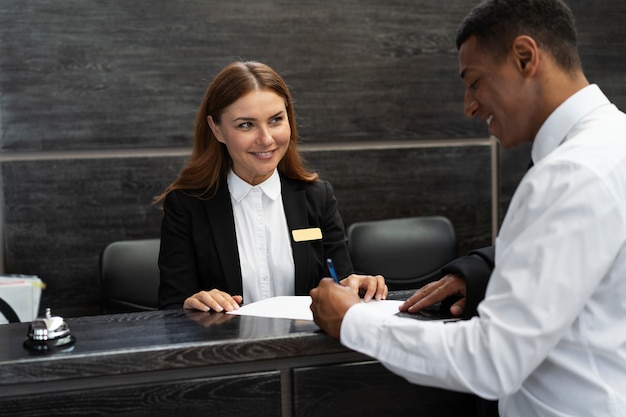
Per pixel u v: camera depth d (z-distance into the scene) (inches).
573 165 45.8
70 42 128.0
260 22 135.3
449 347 47.3
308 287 85.0
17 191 129.4
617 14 150.7
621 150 46.5
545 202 46.1
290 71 137.6
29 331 55.8
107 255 118.0
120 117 131.5
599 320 47.8
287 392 58.2
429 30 143.6
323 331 57.3
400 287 131.4
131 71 131.0
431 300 61.6
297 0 136.6
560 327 44.7
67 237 132.1
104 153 133.2
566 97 50.0
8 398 52.3
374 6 140.3
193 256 83.9
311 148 141.0
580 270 44.5
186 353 54.4
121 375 54.6
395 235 132.0
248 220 85.4
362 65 141.0
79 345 55.4
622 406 47.8
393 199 145.9
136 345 54.9
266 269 84.6
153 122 133.0
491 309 46.6
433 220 135.0
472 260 61.6
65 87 128.7
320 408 58.6
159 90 132.6
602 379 48.4
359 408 59.5
